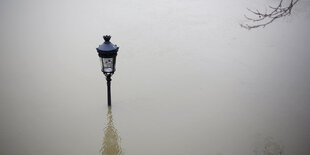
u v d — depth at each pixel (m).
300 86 7.07
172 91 6.92
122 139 5.52
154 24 10.10
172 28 9.88
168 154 5.22
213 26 9.92
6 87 6.86
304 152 5.30
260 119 6.07
